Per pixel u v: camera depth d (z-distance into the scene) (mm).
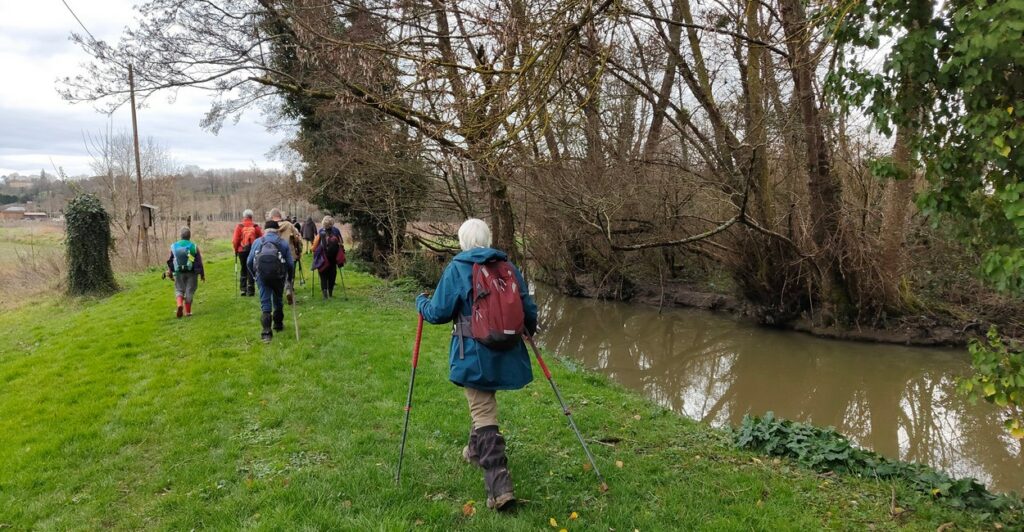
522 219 18047
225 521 3641
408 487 3971
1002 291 3238
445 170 13625
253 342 8625
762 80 13992
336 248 12789
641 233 17500
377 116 12406
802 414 9492
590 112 12094
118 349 8312
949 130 3412
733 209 14672
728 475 4367
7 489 4238
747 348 13766
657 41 13078
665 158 16203
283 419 5500
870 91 3623
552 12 6824
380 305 12461
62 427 5363
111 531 3684
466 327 3713
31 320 12852
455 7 7270
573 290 20734
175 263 10422
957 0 3066
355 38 9109
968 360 12117
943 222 3996
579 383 7473
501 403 6078
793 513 3775
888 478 4461
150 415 5602
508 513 3625
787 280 14438
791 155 14336
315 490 3943
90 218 15258
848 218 13289
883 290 13500
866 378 11336
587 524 3527
